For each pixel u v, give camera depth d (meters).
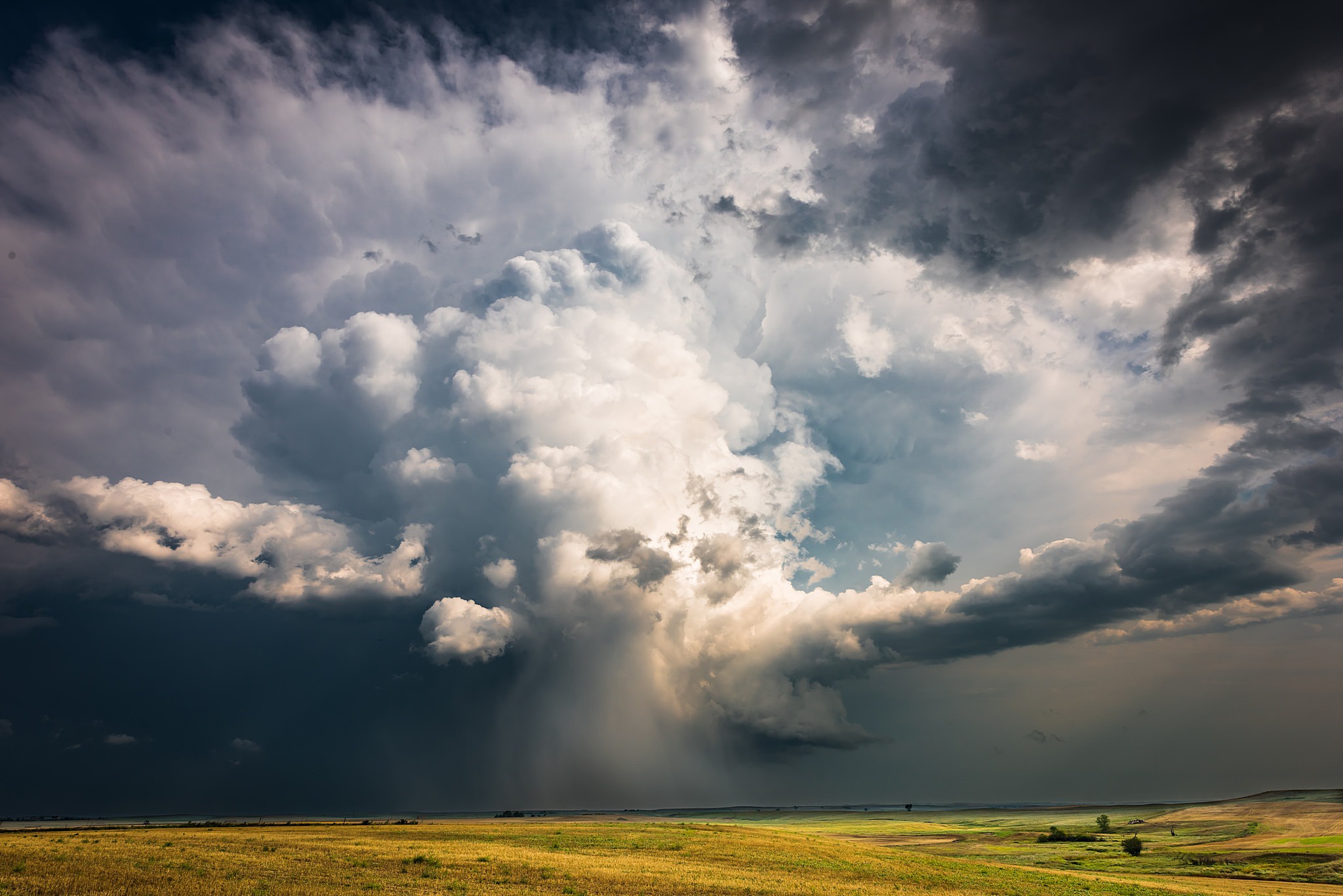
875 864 67.81
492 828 94.44
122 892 38.41
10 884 39.50
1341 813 141.38
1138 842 114.62
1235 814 160.62
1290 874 88.56
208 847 58.72
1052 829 150.38
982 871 69.31
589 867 55.88
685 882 50.69
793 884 52.66
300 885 43.25
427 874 49.56
